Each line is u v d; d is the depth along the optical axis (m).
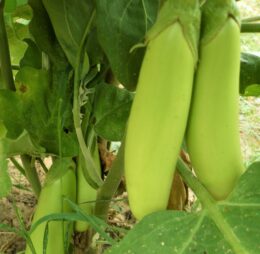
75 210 0.63
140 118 0.42
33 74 0.68
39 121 0.68
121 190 0.85
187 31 0.41
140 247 0.44
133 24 0.56
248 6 2.75
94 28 0.69
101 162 0.80
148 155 0.42
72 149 0.67
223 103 0.43
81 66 0.65
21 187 0.89
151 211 0.45
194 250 0.44
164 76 0.41
